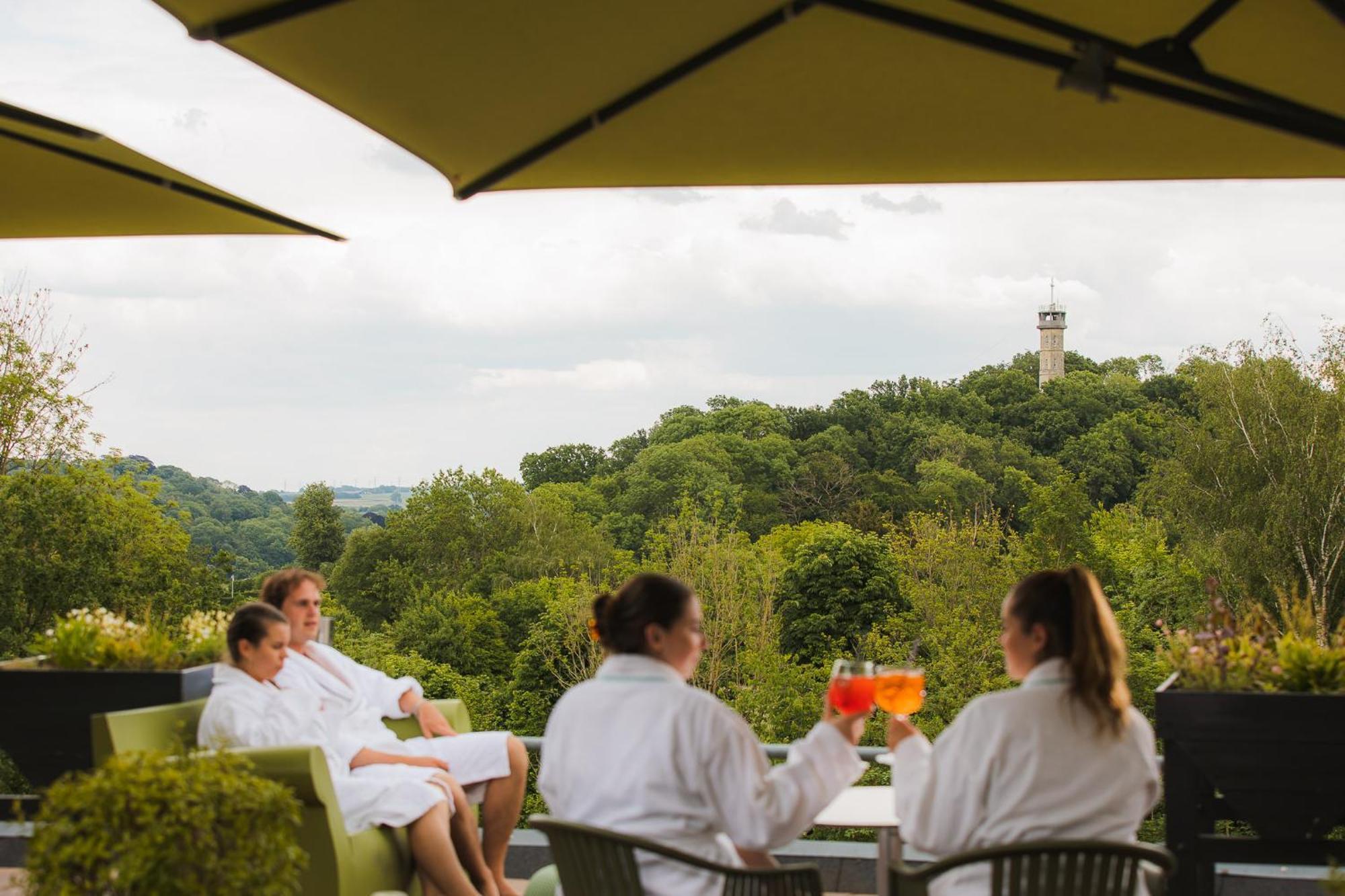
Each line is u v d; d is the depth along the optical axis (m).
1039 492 39.22
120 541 29.16
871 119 2.50
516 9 2.06
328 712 3.93
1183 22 2.05
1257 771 3.22
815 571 39.16
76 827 2.28
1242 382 31.88
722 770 2.43
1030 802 2.31
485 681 43.38
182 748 2.54
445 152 2.68
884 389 72.75
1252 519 31.12
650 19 2.11
